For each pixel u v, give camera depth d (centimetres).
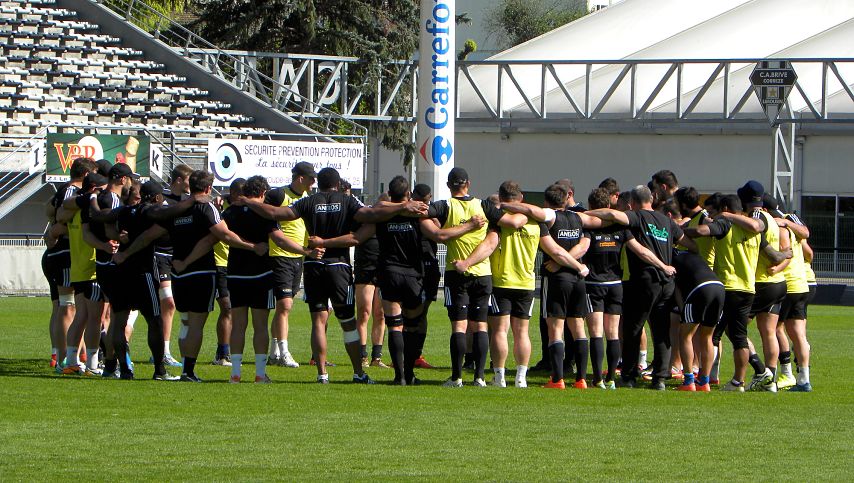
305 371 2352
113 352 2177
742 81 6656
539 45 7919
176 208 2034
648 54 7244
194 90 6178
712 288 2112
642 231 2134
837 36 6844
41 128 5181
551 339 2150
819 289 4984
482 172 7144
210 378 2194
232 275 2075
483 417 1766
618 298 2169
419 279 2092
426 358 2705
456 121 6644
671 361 2409
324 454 1461
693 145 6650
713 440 1605
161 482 1291
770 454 1505
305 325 3494
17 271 4381
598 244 2144
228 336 2455
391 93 6744
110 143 4459
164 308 2405
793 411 1895
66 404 1817
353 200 2081
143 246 2061
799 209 6531
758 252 2145
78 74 5831
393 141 7056
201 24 7750
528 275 2116
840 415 1856
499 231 2103
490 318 2125
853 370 2595
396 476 1338
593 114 6131
